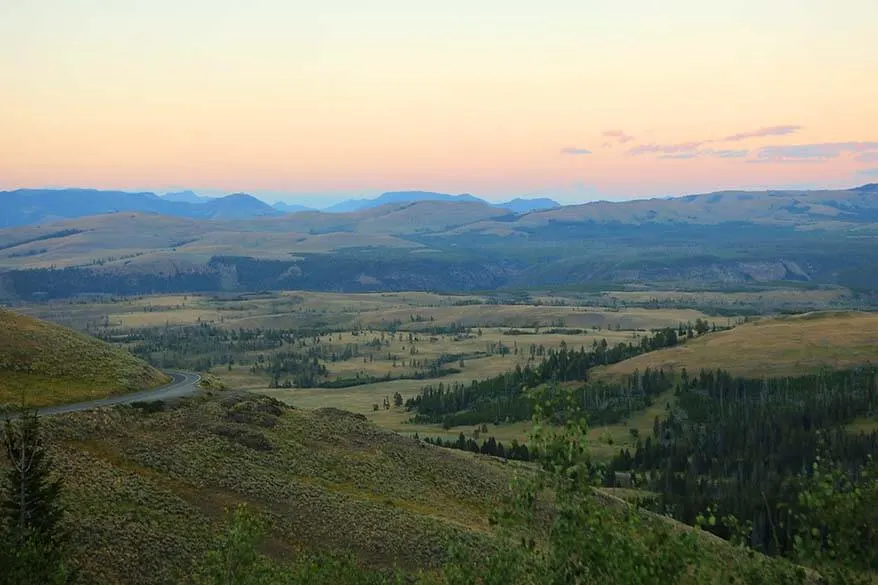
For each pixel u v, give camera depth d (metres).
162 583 49.41
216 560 40.31
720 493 131.88
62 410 77.19
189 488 66.06
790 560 21.91
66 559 45.72
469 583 25.33
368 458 89.31
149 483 63.66
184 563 52.56
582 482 22.84
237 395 99.56
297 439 88.81
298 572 41.88
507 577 23.69
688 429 198.12
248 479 70.50
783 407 192.00
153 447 71.94
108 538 52.28
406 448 98.44
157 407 84.62
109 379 94.56
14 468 52.66
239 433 82.31
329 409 111.94
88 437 70.50
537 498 24.28
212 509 62.88
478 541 67.81
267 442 82.75
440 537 66.75
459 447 166.50
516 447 162.25
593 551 21.91
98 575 47.72
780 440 167.88
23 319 106.31
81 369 94.19
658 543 21.81
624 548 21.62
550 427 23.72
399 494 81.06
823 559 21.48
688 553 21.34
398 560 61.19
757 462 150.38
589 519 22.22
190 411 86.62
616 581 21.25
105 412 77.00
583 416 23.12
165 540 54.53
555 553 22.58
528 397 24.14
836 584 21.02
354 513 68.31
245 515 40.59
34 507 47.06
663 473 147.50
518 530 24.83
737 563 22.19
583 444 22.97
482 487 92.88
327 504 69.06
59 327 110.19
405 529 67.12
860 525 21.53
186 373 122.12
